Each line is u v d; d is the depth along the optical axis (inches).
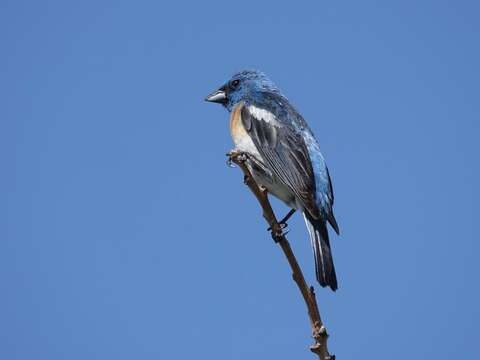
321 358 257.3
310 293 265.6
